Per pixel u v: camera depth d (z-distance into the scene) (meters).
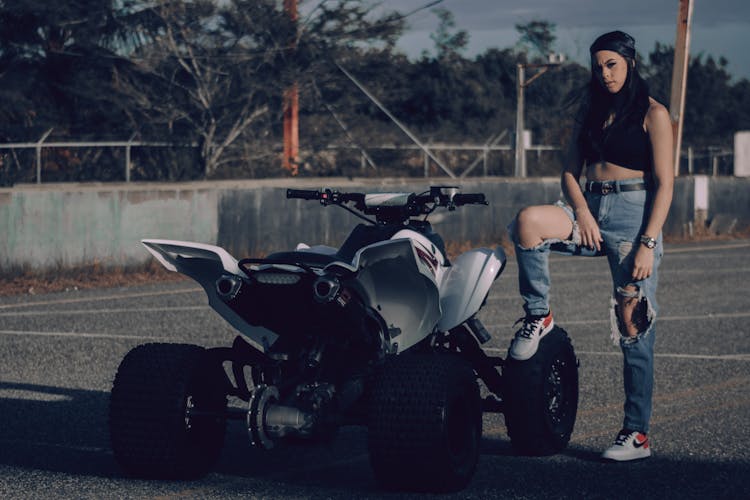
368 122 35.94
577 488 6.37
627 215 6.80
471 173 38.56
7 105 30.45
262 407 5.99
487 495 6.20
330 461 7.16
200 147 31.55
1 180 28.05
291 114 32.84
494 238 24.73
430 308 6.47
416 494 6.25
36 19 30.48
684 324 13.27
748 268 20.03
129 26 30.92
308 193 7.01
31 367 10.45
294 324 6.29
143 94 30.77
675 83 26.97
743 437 7.69
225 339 12.09
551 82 53.19
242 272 6.25
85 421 8.27
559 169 41.56
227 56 30.83
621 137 6.77
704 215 28.53
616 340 6.96
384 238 6.45
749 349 11.49
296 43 31.70
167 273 18.62
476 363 7.28
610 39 6.72
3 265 17.50
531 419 7.00
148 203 19.16
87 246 18.44
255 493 6.29
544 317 6.93
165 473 6.45
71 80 31.14
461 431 6.29
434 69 53.03
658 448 7.39
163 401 6.30
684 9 26.86
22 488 6.37
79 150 30.30
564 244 6.85
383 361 6.41
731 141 55.25
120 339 12.06
